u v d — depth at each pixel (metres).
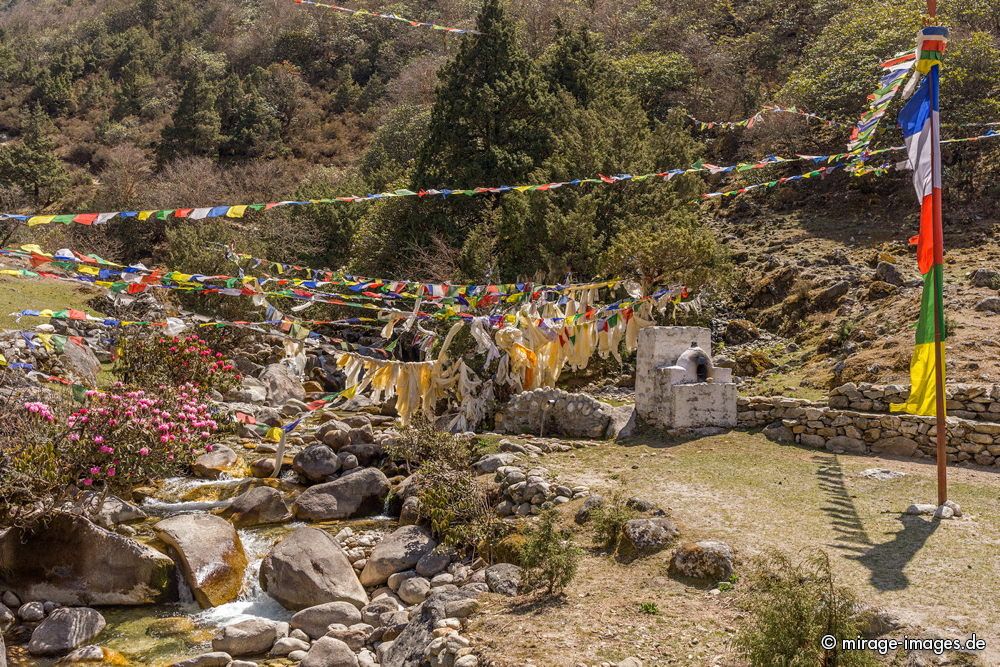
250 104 73.38
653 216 28.09
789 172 37.72
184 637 11.02
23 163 59.59
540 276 25.33
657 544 11.05
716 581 10.11
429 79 67.44
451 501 13.11
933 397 11.73
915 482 13.02
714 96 47.44
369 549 13.09
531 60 36.84
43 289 29.45
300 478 16.23
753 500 12.44
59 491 12.91
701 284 23.91
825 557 8.89
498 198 32.56
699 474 13.82
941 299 11.61
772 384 21.97
